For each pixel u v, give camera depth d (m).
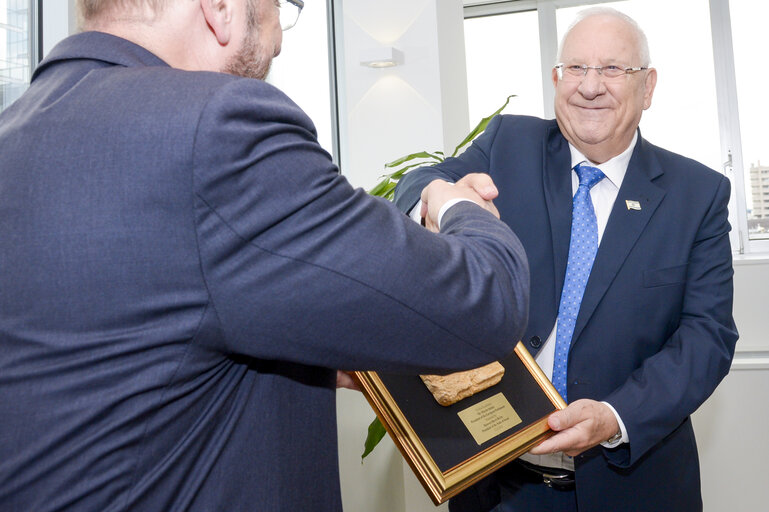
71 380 0.63
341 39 4.42
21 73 2.07
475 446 1.00
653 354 1.54
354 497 2.33
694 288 1.57
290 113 0.67
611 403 1.40
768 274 4.09
